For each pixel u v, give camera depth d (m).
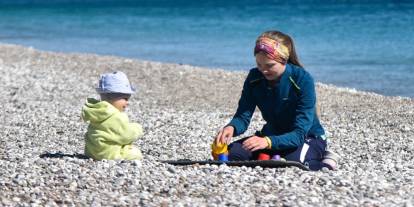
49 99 35.50
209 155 22.36
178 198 16.14
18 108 32.44
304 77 18.42
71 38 80.12
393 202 15.59
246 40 71.19
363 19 84.69
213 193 16.44
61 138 24.98
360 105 34.41
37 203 15.91
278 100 18.59
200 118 30.00
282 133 19.16
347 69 50.06
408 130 27.33
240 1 122.50
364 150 23.39
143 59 59.94
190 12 107.44
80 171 18.00
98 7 128.00
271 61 18.02
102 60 51.69
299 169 18.14
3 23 103.69
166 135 25.81
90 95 36.94
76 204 15.84
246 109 19.23
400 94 40.88
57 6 136.00
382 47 61.44
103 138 19.39
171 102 35.69
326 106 34.28
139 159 19.89
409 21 80.12
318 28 78.38
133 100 36.00
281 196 16.05
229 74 44.91
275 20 89.19
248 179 17.38
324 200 15.78
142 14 108.62
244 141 18.73
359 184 16.88
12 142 24.12
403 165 20.53
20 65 49.22
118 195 16.39
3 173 17.98
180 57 60.03
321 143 19.28
